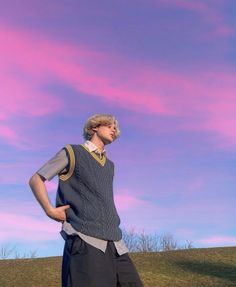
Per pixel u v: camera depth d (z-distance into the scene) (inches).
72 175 136.6
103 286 126.0
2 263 636.7
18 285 501.4
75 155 136.6
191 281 525.3
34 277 538.0
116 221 135.6
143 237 1115.3
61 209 133.6
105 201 134.6
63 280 131.7
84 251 127.6
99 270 126.6
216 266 608.7
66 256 132.3
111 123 145.3
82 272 126.3
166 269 595.2
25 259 675.4
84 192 134.0
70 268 128.4
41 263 626.2
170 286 503.5
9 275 550.0
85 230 129.8
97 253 127.9
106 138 143.7
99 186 135.1
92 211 132.0
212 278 535.5
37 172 135.0
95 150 141.3
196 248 782.5
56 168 135.6
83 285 125.3
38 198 133.3
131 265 134.6
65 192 135.9
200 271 579.5
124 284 132.4
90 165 136.6
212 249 755.4
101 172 137.6
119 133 147.3
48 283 509.4
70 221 133.0
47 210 132.3
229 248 766.5
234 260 650.8
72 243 130.0
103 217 132.5
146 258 677.9
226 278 531.2
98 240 129.5
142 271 579.8
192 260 656.4
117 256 133.1
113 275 129.0
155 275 557.0
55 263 626.8
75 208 133.3
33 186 134.2
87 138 146.5
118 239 134.0
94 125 144.6
